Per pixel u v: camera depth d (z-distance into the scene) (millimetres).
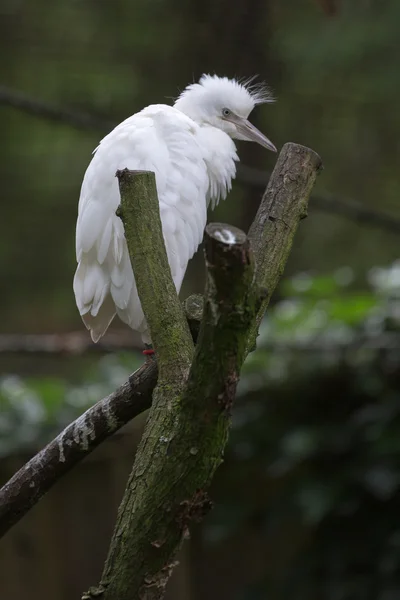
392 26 11648
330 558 9883
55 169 13992
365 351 10125
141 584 3305
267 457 10031
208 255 2820
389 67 11859
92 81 12172
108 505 10156
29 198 14305
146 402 4277
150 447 3373
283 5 11766
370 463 9672
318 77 11977
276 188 4207
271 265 4035
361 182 13102
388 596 9406
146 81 11625
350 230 13727
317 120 12117
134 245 3695
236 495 10234
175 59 10797
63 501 10117
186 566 10211
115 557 3330
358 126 12555
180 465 3176
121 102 12102
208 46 9961
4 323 16094
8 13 12039
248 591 10062
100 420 4336
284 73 11352
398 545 9547
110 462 10195
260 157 10781
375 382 9992
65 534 10086
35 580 9953
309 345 10016
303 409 10234
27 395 10633
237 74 9773
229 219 11461
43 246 14984
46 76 12562
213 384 3020
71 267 15094
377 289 11227
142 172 3719
